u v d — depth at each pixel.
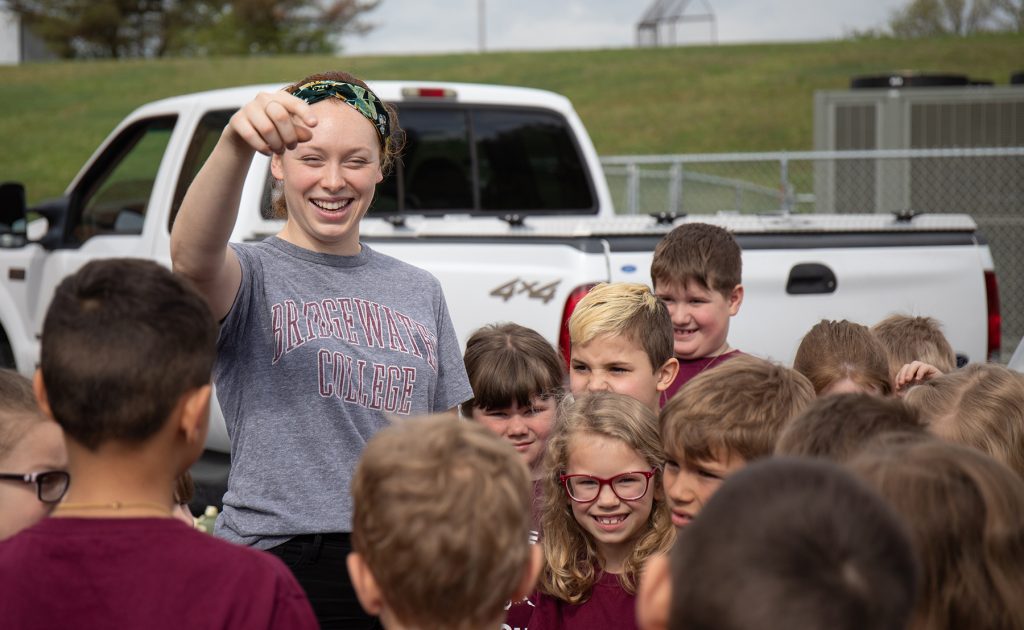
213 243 2.38
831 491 1.36
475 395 3.52
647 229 4.68
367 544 1.75
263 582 1.77
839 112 12.57
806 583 1.27
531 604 2.83
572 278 4.56
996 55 36.53
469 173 6.45
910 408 2.07
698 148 28.98
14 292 6.45
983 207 11.85
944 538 1.60
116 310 1.76
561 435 2.77
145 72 40.62
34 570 1.71
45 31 56.88
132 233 6.00
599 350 3.48
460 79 38.53
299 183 2.65
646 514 2.73
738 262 4.02
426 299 2.87
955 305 5.13
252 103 2.28
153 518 1.77
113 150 6.37
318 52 59.75
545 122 6.73
